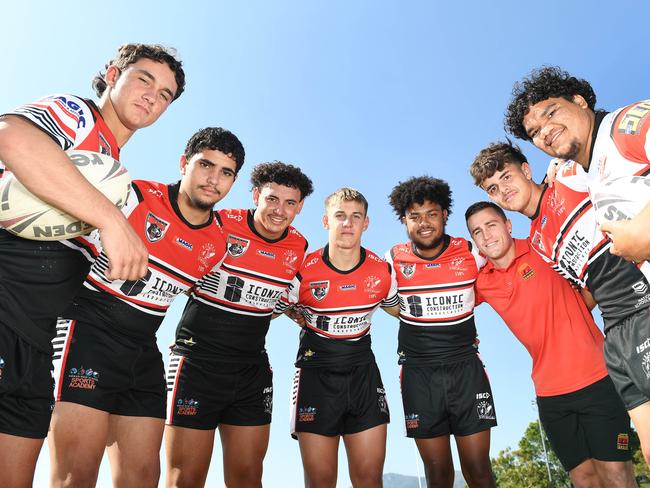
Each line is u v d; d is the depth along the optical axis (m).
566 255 3.76
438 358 5.03
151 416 3.53
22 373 2.17
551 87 3.12
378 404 4.79
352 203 4.79
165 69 2.80
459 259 4.97
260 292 4.58
